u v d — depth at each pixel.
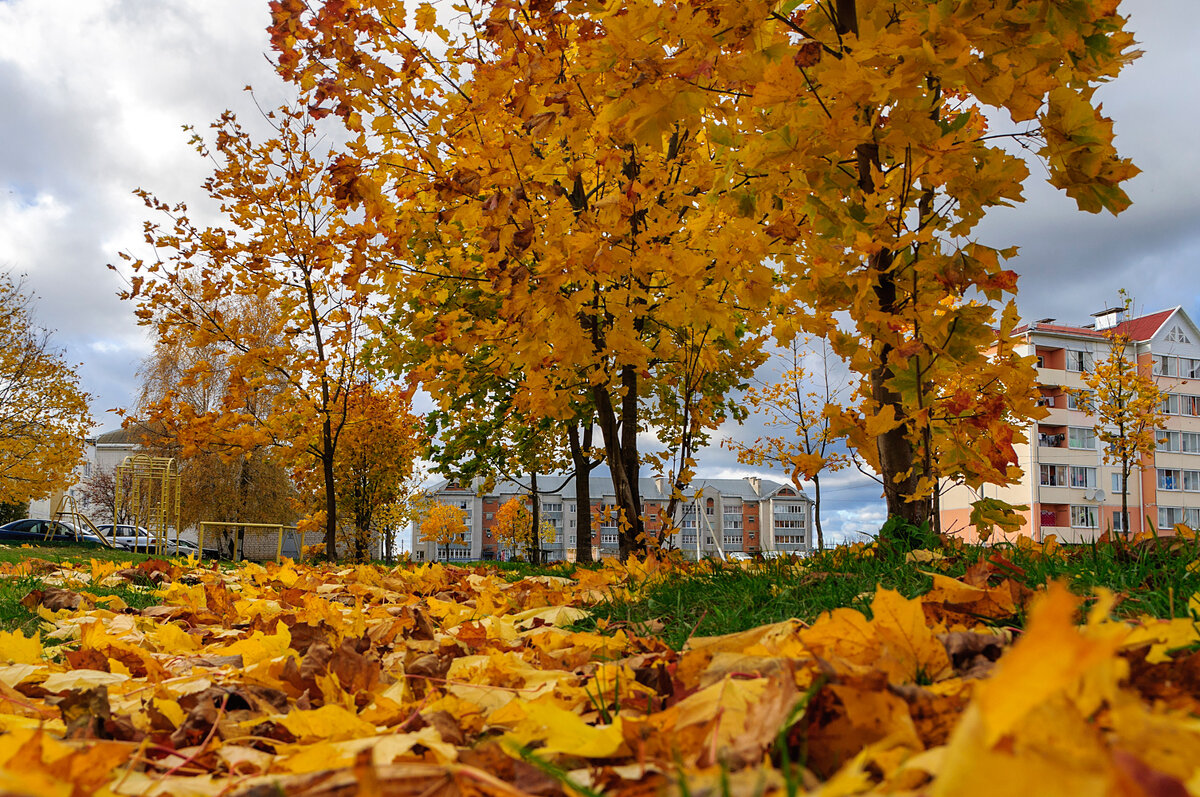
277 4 3.90
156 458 17.38
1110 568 2.28
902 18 2.86
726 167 3.54
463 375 5.22
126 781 1.06
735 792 0.76
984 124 3.36
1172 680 1.06
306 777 0.96
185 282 8.30
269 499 27.16
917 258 2.90
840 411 3.49
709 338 5.23
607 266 3.37
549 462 15.62
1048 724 0.70
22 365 20.48
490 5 3.99
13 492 20.42
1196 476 44.41
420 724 1.49
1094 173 2.59
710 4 2.62
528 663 2.26
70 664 2.12
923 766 0.74
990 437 3.00
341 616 2.90
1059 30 2.43
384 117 4.27
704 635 2.36
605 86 2.93
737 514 81.44
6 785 0.62
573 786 0.88
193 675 2.02
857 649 1.29
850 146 2.63
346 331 8.22
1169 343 44.22
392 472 17.78
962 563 2.71
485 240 4.04
